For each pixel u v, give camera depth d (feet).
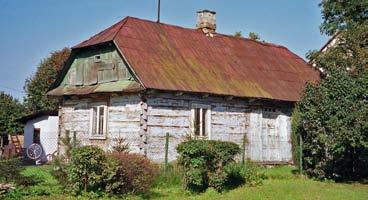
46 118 110.01
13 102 156.04
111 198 51.24
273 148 90.94
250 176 64.95
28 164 97.96
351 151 75.72
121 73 78.59
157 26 89.40
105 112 79.30
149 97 73.97
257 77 92.99
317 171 74.33
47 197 50.14
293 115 81.30
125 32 81.51
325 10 104.58
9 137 131.34
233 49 98.48
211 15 99.81
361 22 99.40
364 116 69.15
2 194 48.88
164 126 75.20
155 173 58.08
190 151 56.75
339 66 82.53
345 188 66.23
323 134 71.61
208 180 58.08
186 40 90.84
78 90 84.99
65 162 54.75
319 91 73.31
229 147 59.31
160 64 78.38
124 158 53.67
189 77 79.56
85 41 87.35
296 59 112.06
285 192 59.41
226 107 84.02
